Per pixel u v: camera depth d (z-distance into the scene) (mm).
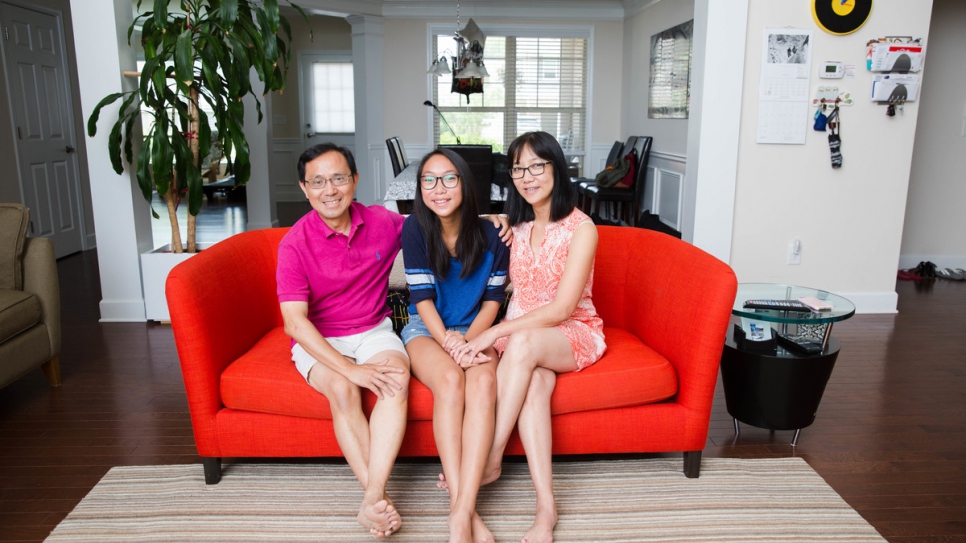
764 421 2248
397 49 7281
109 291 3689
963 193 4809
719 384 2883
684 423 1986
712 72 3439
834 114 3557
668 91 6008
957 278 4707
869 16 3473
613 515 1861
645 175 6379
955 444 2314
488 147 4348
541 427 1808
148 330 3543
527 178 1935
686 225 3754
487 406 1741
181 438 2346
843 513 1876
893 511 1904
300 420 1938
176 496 1956
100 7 3418
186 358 1884
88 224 5684
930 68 4605
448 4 7168
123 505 1904
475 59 6359
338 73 8586
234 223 6953
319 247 1928
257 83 5723
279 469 2123
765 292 2463
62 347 3281
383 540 1743
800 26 3467
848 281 3811
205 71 3193
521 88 7586
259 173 5891
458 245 1968
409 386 1891
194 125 3545
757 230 3684
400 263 2357
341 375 1810
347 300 1996
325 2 6562
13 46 4680
